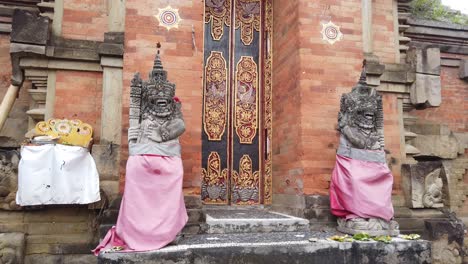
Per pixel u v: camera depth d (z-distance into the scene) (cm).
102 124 677
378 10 854
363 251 555
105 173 659
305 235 621
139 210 519
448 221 751
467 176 988
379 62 802
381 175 640
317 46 737
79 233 646
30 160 588
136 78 579
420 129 948
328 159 714
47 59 684
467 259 804
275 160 841
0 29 812
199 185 661
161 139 562
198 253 508
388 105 816
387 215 620
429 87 818
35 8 831
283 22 822
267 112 877
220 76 870
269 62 887
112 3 725
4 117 677
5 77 813
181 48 686
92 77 707
